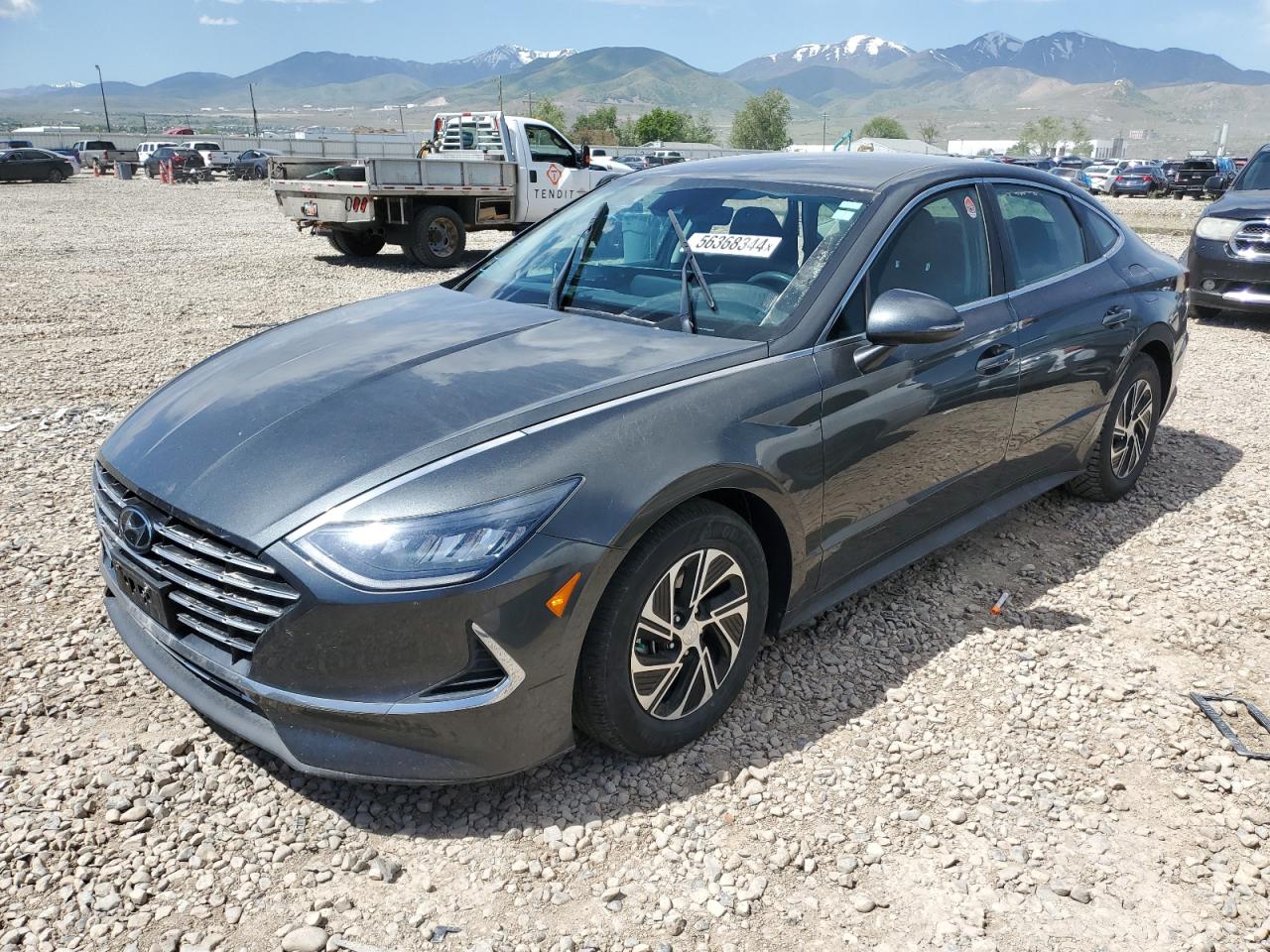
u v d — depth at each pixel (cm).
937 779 288
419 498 237
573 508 244
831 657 352
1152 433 505
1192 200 3903
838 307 319
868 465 324
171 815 264
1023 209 413
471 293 382
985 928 236
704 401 279
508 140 1538
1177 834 270
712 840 261
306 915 233
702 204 370
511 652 240
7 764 281
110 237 1695
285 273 1302
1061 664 352
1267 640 375
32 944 222
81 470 521
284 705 240
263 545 234
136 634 286
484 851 255
